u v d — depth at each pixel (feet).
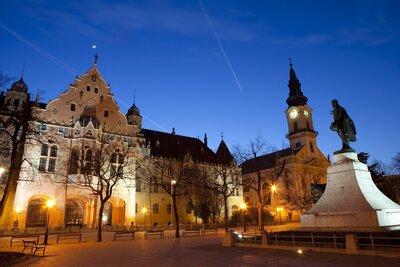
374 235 57.41
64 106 180.45
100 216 106.22
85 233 140.26
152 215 199.31
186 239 103.71
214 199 199.11
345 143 82.23
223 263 48.44
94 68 198.80
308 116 312.09
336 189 77.15
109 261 54.65
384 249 50.14
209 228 177.06
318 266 42.47
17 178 152.15
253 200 287.07
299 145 302.45
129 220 176.45
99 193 111.04
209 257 56.08
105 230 156.15
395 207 72.79
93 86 195.00
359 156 171.94
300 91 326.03
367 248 52.29
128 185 180.96
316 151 302.45
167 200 208.33
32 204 158.10
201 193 199.41
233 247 71.10
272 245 65.51
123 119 200.64
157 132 255.50
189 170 201.77
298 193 244.22
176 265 48.19
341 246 55.36
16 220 144.77
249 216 207.00
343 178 76.64
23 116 85.10
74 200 170.09
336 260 46.50
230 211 236.02
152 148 229.86
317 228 71.82
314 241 63.52
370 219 65.67
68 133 174.70
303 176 267.80
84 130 172.96
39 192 156.25
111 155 161.38
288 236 64.69
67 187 161.79
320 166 292.61
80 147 170.60
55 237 117.39
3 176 152.35
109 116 195.62
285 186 266.77
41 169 160.66
